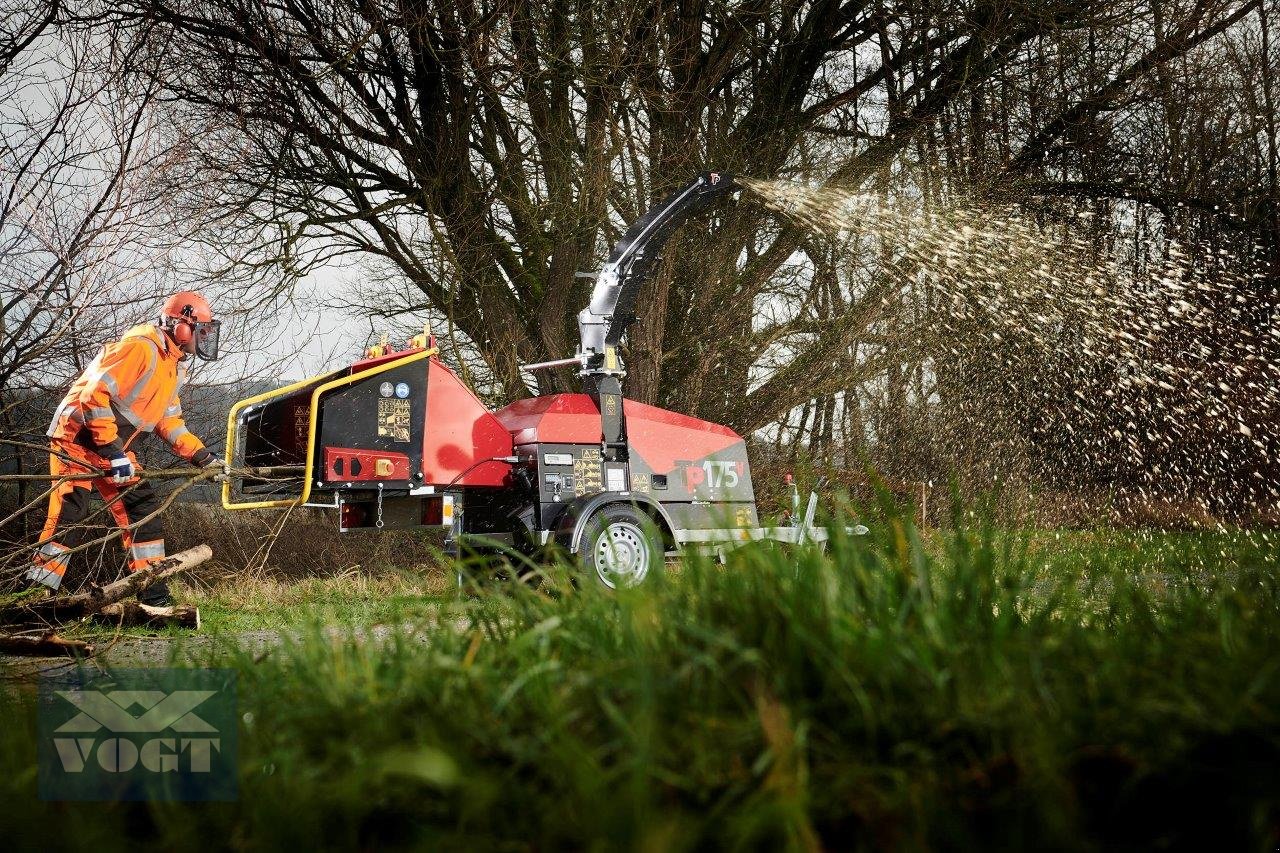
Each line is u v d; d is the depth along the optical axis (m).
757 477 13.33
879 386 15.09
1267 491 13.28
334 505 6.56
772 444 14.55
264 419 6.71
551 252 12.84
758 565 2.06
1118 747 1.52
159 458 9.41
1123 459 13.22
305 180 11.68
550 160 12.11
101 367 6.93
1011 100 13.77
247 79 10.69
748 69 13.30
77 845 1.43
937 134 14.08
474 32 10.74
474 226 12.50
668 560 7.44
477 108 12.15
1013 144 14.06
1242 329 13.38
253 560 8.95
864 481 9.20
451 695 1.85
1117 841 1.47
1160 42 13.20
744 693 1.68
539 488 7.06
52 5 7.17
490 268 12.73
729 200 12.89
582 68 11.16
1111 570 3.12
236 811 1.62
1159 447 13.21
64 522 6.90
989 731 1.53
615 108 12.09
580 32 11.14
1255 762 1.46
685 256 13.34
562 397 7.44
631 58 11.42
